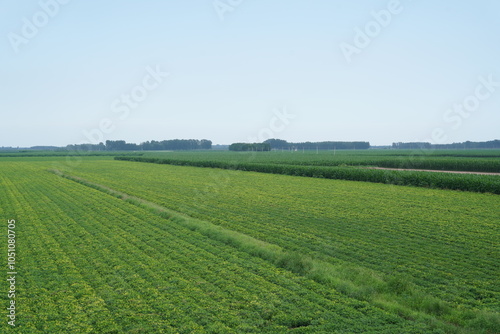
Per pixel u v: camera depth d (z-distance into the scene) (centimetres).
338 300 1437
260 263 1820
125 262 1809
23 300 1407
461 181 4409
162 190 4484
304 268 1734
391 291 1518
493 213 3048
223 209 3256
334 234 2417
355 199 3784
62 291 1483
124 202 3516
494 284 1616
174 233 2358
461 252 2044
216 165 8300
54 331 1197
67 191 4266
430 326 1250
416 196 3972
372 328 1225
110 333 1189
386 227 2597
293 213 3080
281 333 1195
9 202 3509
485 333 1216
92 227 2506
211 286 1540
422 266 1816
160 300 1408
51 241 2156
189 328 1209
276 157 12000
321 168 6091
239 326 1227
